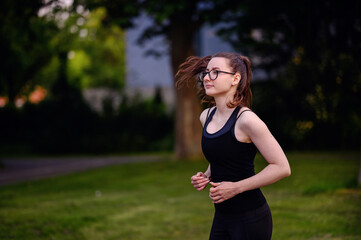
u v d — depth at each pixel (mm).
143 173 11016
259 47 12070
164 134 21016
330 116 14664
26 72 22594
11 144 21125
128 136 19984
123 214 6262
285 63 15031
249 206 2330
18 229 5305
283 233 4945
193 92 13570
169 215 6172
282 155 2219
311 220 5453
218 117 2451
